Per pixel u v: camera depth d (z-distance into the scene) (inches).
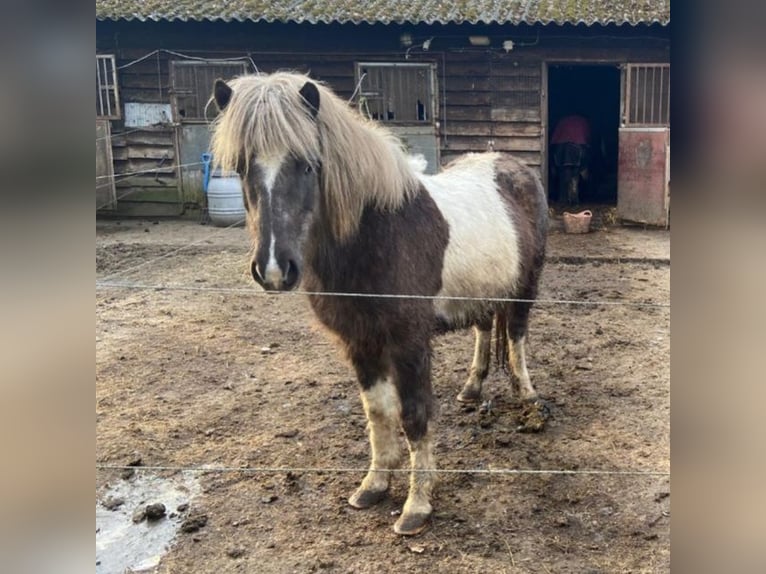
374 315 99.4
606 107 512.4
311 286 104.5
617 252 299.7
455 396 151.0
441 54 373.7
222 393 156.1
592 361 170.7
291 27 373.4
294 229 87.1
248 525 105.1
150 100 388.5
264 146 85.7
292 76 96.7
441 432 133.9
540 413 137.6
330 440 132.0
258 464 123.0
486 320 137.6
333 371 169.2
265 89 89.5
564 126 422.9
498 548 97.6
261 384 161.5
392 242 101.0
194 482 117.5
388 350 102.8
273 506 110.1
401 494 112.9
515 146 382.3
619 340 186.2
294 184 87.5
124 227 371.6
